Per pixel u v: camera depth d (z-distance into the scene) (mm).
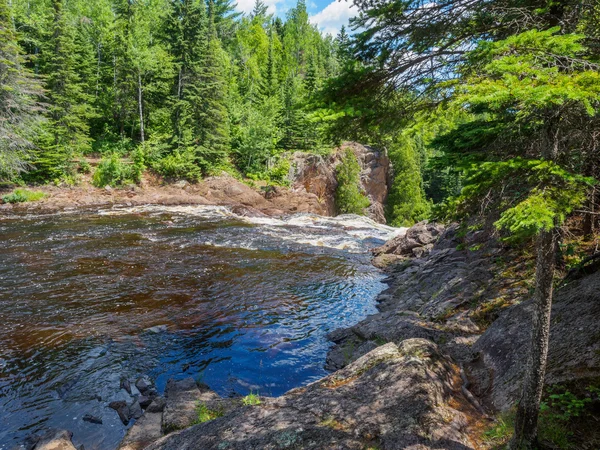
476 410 4703
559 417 3936
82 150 35156
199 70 37250
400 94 4535
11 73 25688
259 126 43031
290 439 4023
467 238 12633
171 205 30906
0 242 17188
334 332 10008
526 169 3010
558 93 2279
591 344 4617
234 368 8203
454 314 8703
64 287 12102
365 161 52500
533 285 8453
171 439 4633
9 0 37500
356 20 4500
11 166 26625
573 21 3428
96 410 6512
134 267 14492
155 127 40219
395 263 17188
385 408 4379
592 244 7898
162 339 9234
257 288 13188
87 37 43875
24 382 7207
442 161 5406
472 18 4203
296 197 38844
